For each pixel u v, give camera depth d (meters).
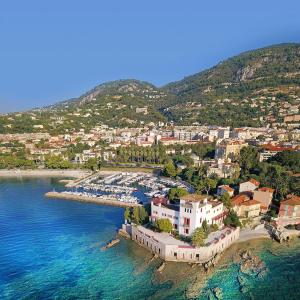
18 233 180.62
